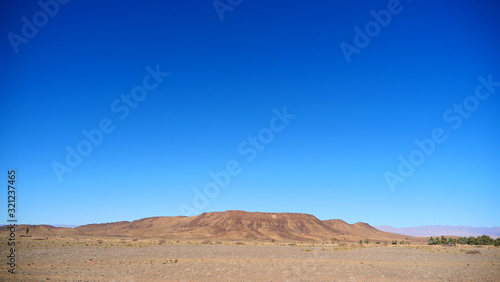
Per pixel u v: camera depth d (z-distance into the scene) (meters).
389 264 43.03
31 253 50.41
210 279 29.83
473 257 54.12
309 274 33.38
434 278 31.44
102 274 31.92
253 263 43.16
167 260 45.94
